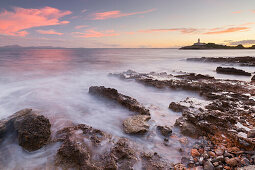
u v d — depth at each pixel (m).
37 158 4.59
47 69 23.95
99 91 10.02
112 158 4.23
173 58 53.53
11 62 33.00
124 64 33.38
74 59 45.75
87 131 5.53
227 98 8.42
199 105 7.57
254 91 10.32
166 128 5.63
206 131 5.45
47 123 5.68
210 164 3.80
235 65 31.28
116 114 7.69
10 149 4.97
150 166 4.06
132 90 12.14
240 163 3.81
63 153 4.51
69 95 10.89
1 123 5.45
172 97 10.27
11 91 11.85
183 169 3.83
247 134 4.73
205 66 31.38
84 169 3.96
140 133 5.59
